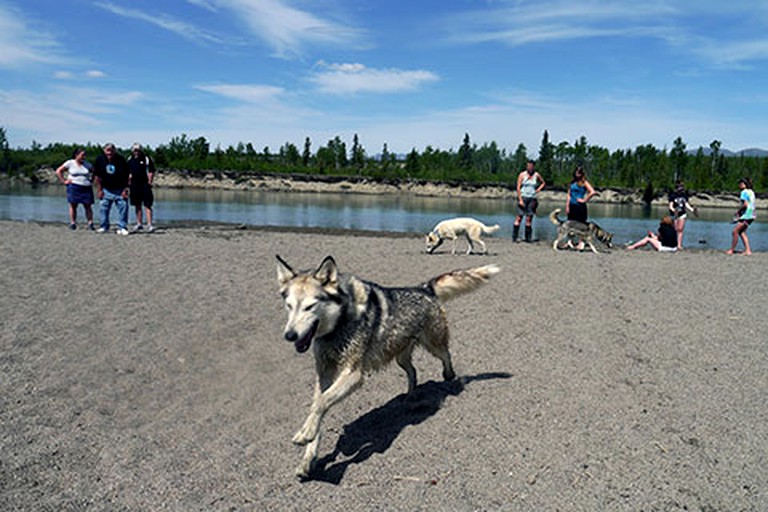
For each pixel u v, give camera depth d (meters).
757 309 8.74
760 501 3.68
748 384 5.63
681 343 6.95
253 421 4.96
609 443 4.46
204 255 12.52
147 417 4.94
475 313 8.47
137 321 7.36
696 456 4.25
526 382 5.76
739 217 16.75
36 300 8.00
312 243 15.96
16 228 15.98
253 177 73.75
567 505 3.68
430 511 3.66
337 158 99.38
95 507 3.66
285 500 3.80
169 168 72.62
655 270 12.47
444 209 43.28
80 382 5.48
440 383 5.87
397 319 4.95
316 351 4.66
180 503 3.73
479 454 4.36
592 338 7.19
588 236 16.22
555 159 99.94
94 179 15.32
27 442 4.37
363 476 4.11
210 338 6.95
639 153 93.19
